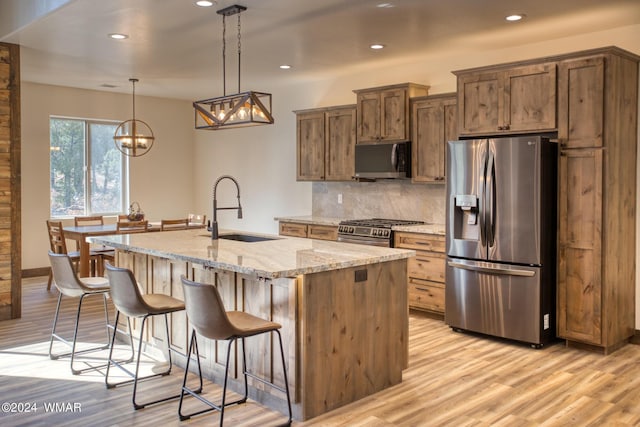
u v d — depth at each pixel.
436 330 5.09
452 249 4.95
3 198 5.29
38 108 7.78
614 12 4.30
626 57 4.41
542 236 4.43
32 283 7.27
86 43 5.34
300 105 7.75
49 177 7.92
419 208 6.29
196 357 3.88
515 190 4.50
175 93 8.63
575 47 5.03
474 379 3.82
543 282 4.48
